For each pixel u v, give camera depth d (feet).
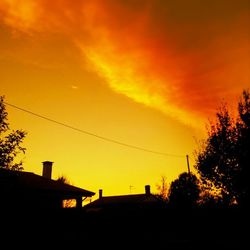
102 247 61.16
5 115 37.52
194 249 55.01
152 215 80.33
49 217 57.62
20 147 37.60
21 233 50.72
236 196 43.55
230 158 44.88
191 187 88.79
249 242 46.19
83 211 65.67
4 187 38.63
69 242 57.98
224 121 47.39
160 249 58.59
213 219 55.88
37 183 60.18
